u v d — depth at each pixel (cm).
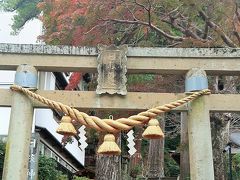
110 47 686
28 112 652
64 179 1588
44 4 1222
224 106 661
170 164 2522
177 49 691
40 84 1570
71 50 688
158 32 1143
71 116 630
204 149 632
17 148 630
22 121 644
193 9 1074
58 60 685
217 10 1068
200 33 1233
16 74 676
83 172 2394
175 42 1189
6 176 616
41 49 687
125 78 671
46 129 1600
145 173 2023
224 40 1097
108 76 670
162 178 1572
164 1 1046
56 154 1952
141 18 1107
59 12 1136
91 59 688
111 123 619
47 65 682
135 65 684
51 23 1182
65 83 1917
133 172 2212
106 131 624
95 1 1062
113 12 1078
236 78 1250
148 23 1110
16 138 635
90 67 684
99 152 604
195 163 629
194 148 636
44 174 1417
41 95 665
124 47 686
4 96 670
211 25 1113
